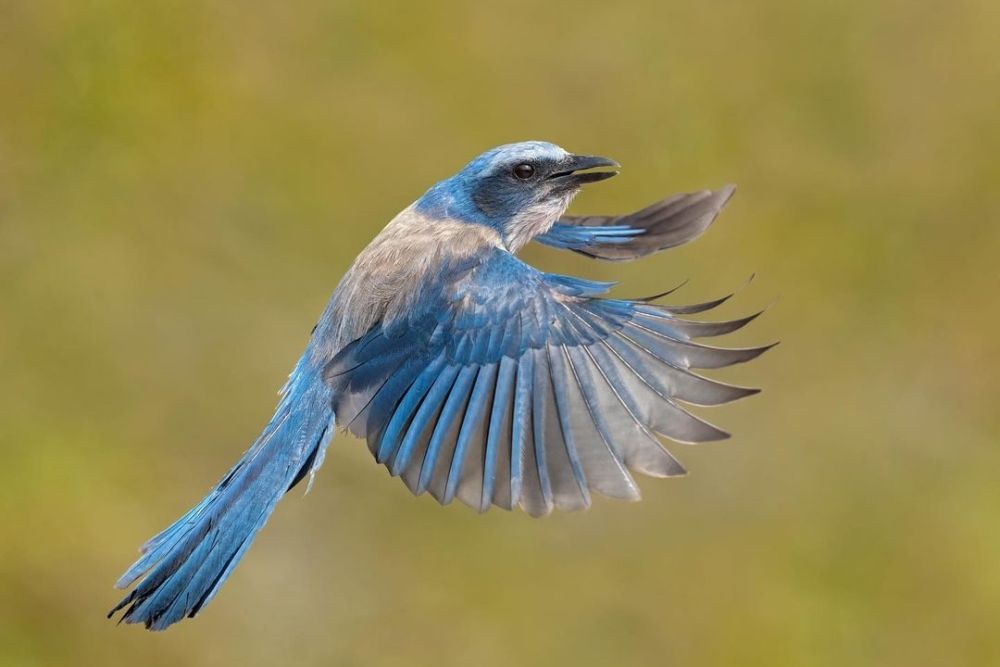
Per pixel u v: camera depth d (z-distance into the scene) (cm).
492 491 914
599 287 987
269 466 974
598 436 905
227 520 947
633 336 922
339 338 1008
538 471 909
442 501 930
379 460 959
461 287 989
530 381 939
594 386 919
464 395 956
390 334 988
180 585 919
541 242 1141
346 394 980
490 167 1105
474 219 1089
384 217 1683
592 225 1166
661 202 1166
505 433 931
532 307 965
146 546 927
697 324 904
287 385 1023
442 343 974
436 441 945
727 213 1728
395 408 967
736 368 1667
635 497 886
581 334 939
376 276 1015
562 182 1122
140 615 904
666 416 893
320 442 974
